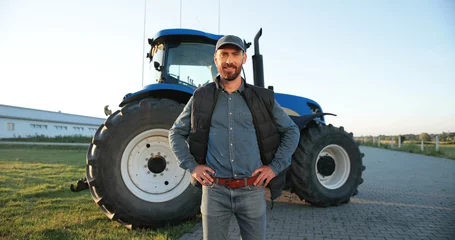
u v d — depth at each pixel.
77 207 4.77
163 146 4.05
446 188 7.10
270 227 4.10
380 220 4.44
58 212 4.50
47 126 42.97
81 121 50.59
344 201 5.39
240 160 2.02
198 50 4.66
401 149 23.48
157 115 3.96
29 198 5.37
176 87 4.27
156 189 3.97
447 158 16.00
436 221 4.40
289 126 2.19
